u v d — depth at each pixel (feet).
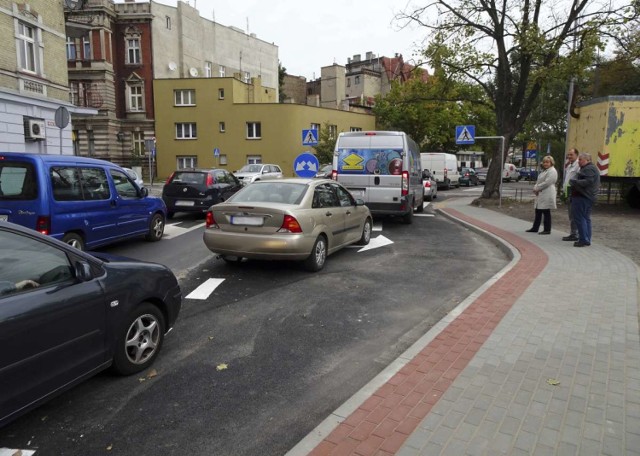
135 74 138.10
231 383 13.52
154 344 14.62
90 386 13.20
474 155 228.02
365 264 28.43
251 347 16.05
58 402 12.38
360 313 19.57
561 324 16.88
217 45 165.17
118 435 10.99
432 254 31.68
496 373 13.17
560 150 88.99
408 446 9.92
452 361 13.97
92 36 130.21
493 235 37.32
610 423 10.68
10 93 58.59
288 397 12.77
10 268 10.69
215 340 16.62
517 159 252.62
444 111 147.23
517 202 67.56
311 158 52.06
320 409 12.19
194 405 12.31
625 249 31.14
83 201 27.94
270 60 194.70
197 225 44.50
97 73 131.23
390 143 42.93
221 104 136.98
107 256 14.56
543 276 23.71
